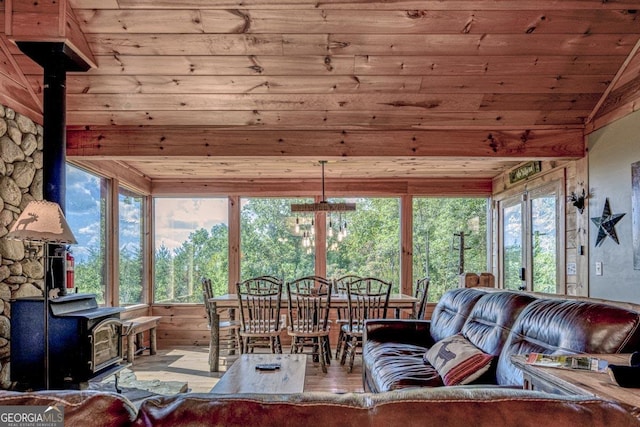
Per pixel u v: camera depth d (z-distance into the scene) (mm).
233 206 6277
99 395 879
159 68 3367
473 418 843
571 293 4199
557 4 2895
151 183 6215
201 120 3898
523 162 5227
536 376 1577
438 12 2951
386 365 2855
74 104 3678
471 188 6277
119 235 5281
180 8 2924
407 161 5234
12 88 3256
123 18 2979
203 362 4902
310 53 3258
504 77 3469
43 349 2838
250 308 4504
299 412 855
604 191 3625
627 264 3307
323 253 6270
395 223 6324
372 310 4852
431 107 3758
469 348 2527
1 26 2953
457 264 6266
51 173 3016
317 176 6180
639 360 1456
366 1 2877
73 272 3527
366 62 3342
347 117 3867
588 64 3340
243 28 3055
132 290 5715
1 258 3078
